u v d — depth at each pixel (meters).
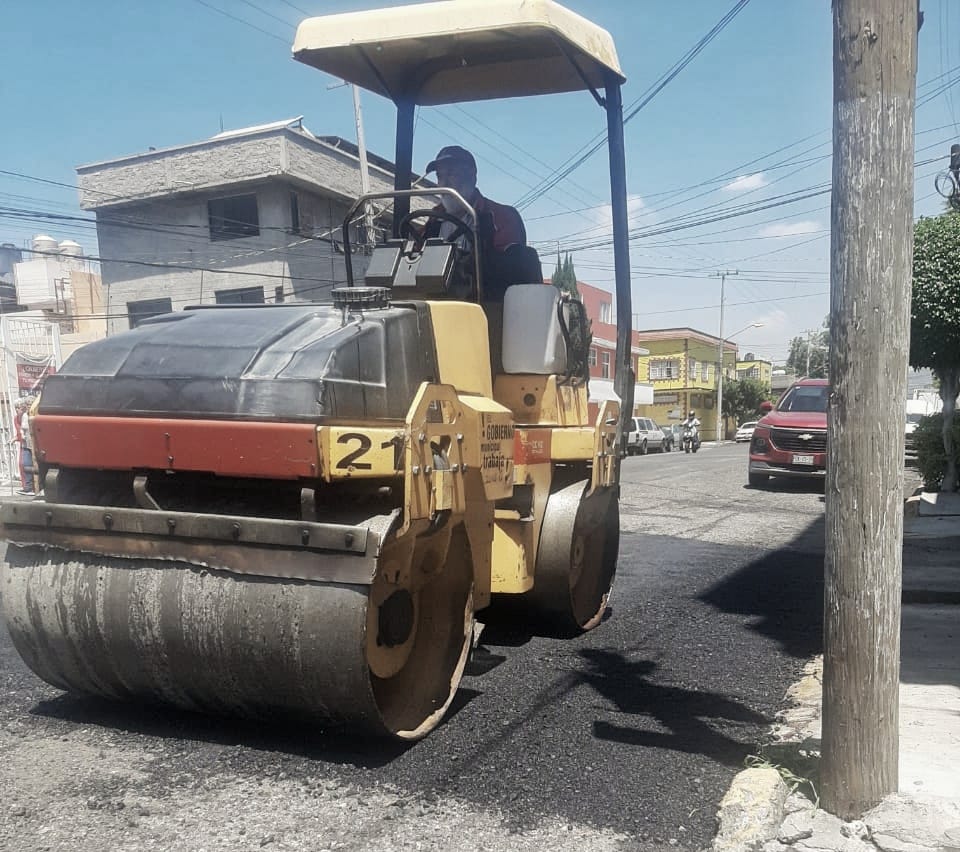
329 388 3.60
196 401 3.73
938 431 13.59
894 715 3.35
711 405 66.62
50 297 33.62
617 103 5.80
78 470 4.17
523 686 4.95
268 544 3.62
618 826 3.31
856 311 3.24
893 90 3.18
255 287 26.61
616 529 6.65
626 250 5.85
